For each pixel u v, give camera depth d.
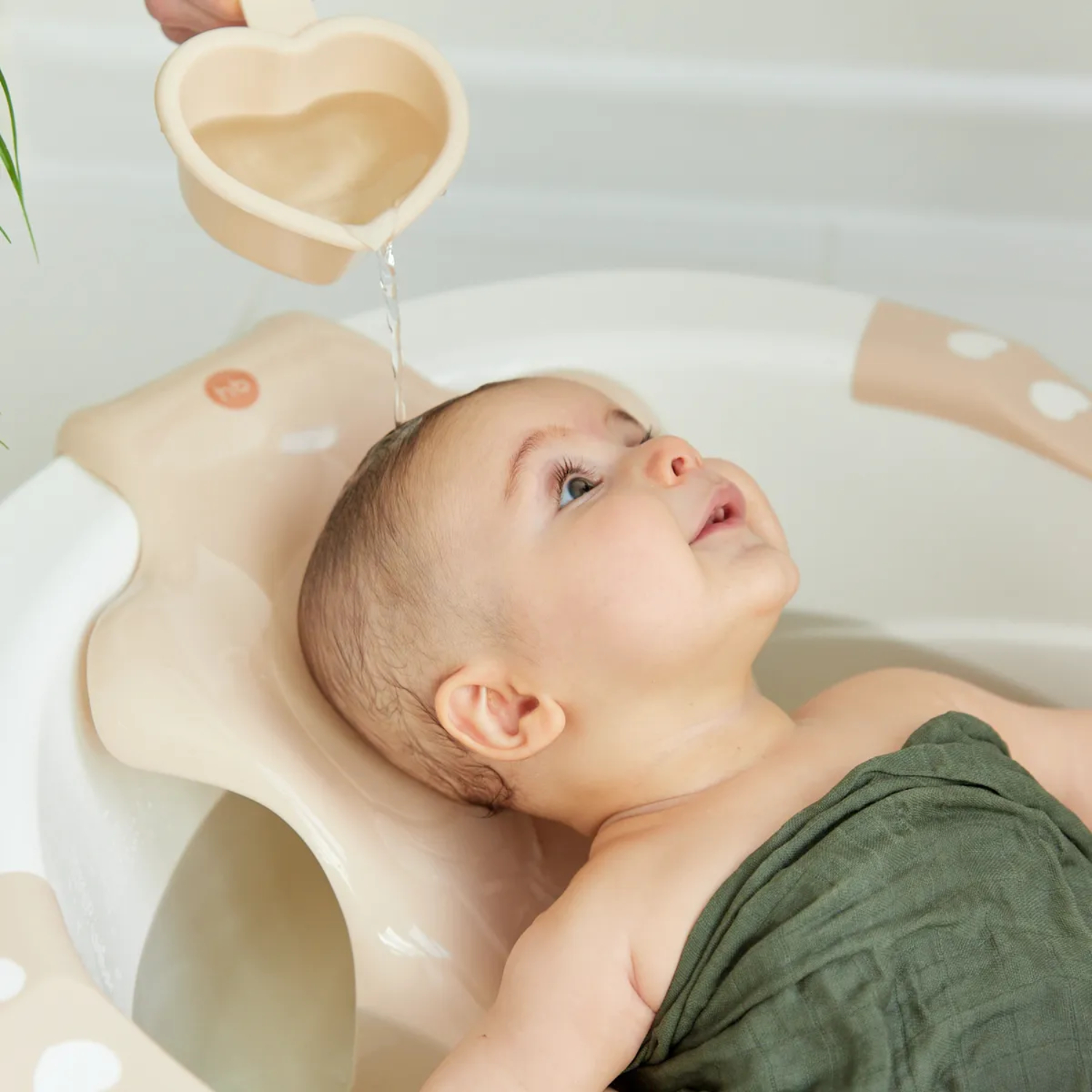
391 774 1.02
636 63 1.86
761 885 0.88
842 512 1.21
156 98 0.85
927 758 0.91
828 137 1.87
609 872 0.94
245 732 0.94
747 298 1.21
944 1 1.77
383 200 0.91
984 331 1.19
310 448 1.08
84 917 0.93
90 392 1.75
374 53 0.93
